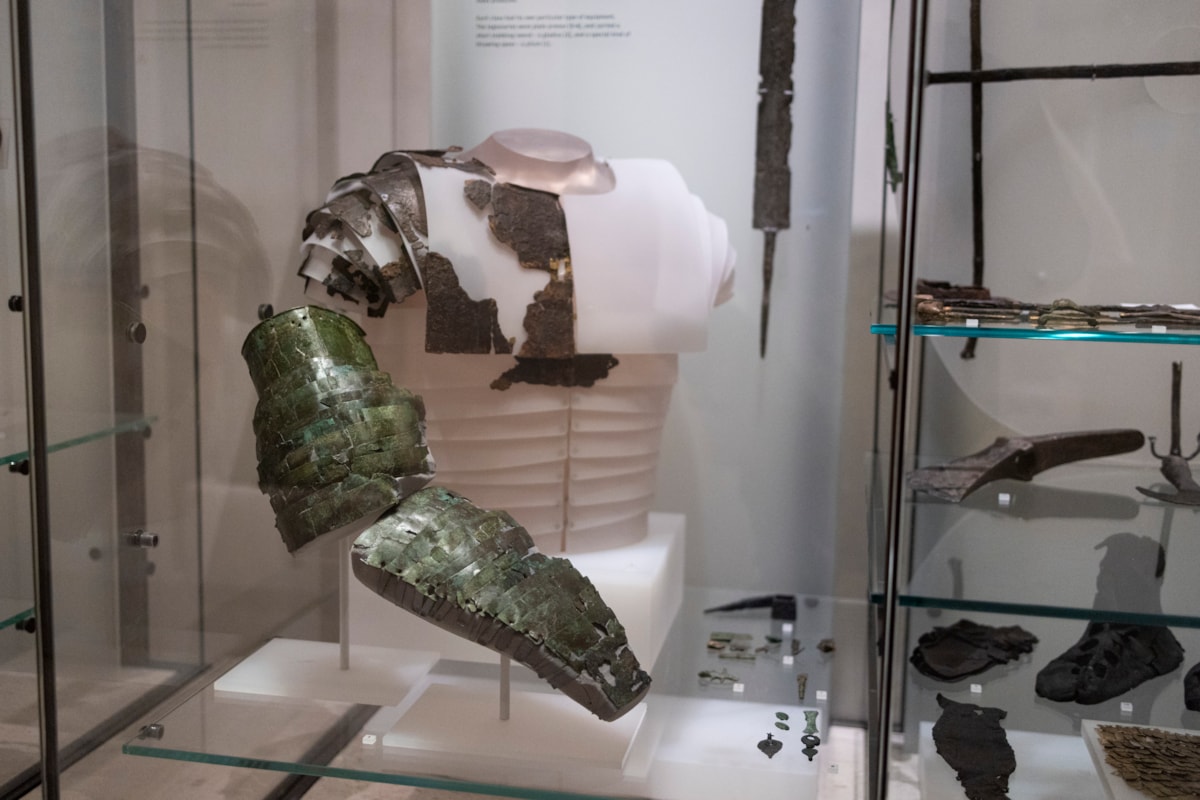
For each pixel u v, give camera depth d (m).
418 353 1.43
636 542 1.62
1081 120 1.59
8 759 1.55
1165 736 1.43
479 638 1.18
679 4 1.73
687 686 1.57
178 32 1.64
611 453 1.53
